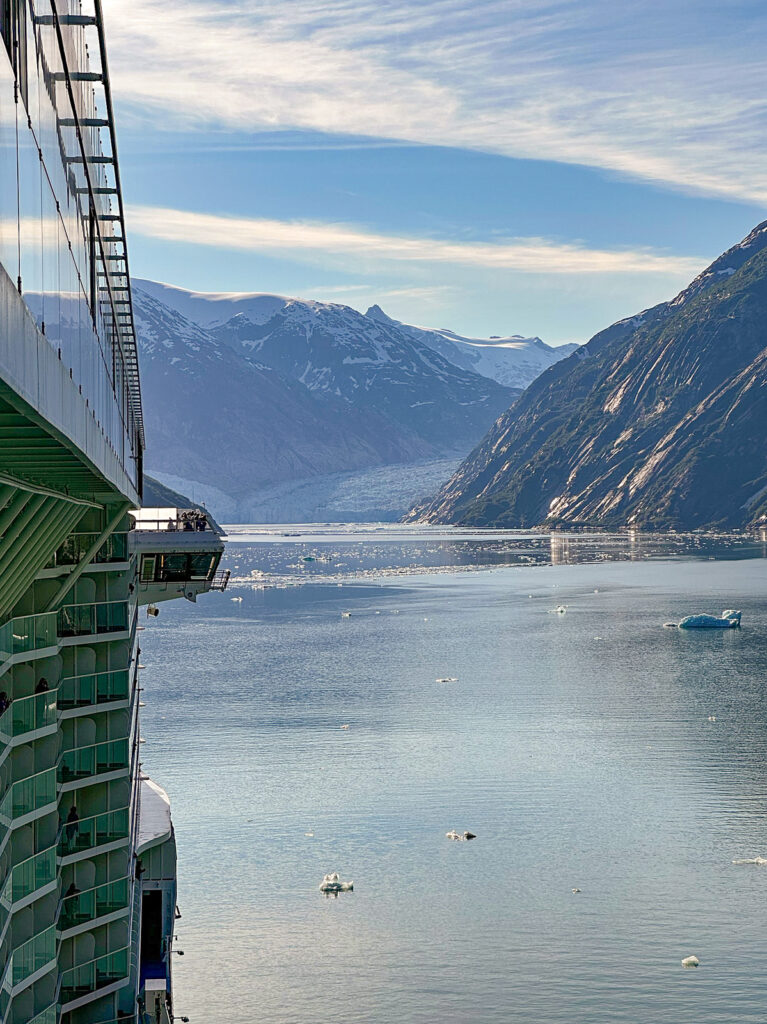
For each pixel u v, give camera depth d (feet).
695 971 250.57
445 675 611.88
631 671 621.31
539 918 278.05
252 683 589.32
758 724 478.18
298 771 406.00
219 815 355.77
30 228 65.05
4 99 56.24
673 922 274.77
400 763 416.26
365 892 295.07
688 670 622.95
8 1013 129.29
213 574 242.99
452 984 246.27
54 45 79.05
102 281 127.03
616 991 241.55
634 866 310.24
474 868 310.45
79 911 165.48
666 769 406.00
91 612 168.35
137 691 233.76
